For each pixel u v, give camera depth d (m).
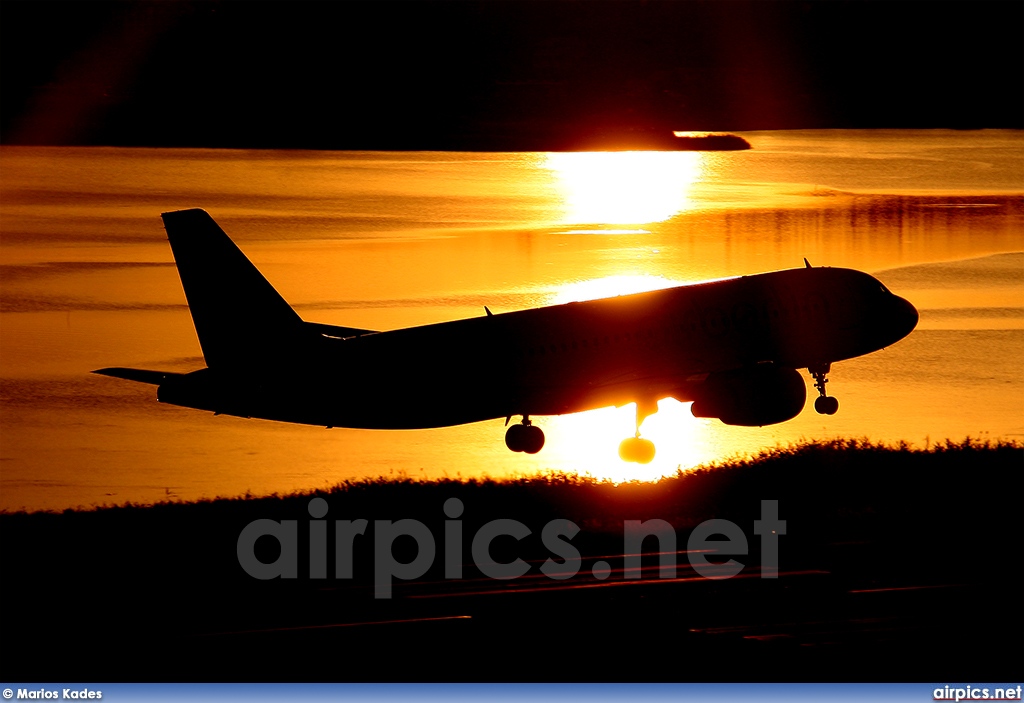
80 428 57.62
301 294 86.56
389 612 22.02
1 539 27.59
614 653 19.95
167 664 19.86
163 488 46.03
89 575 24.58
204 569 25.00
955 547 25.19
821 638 20.31
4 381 66.44
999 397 59.69
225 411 35.78
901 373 65.31
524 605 22.23
